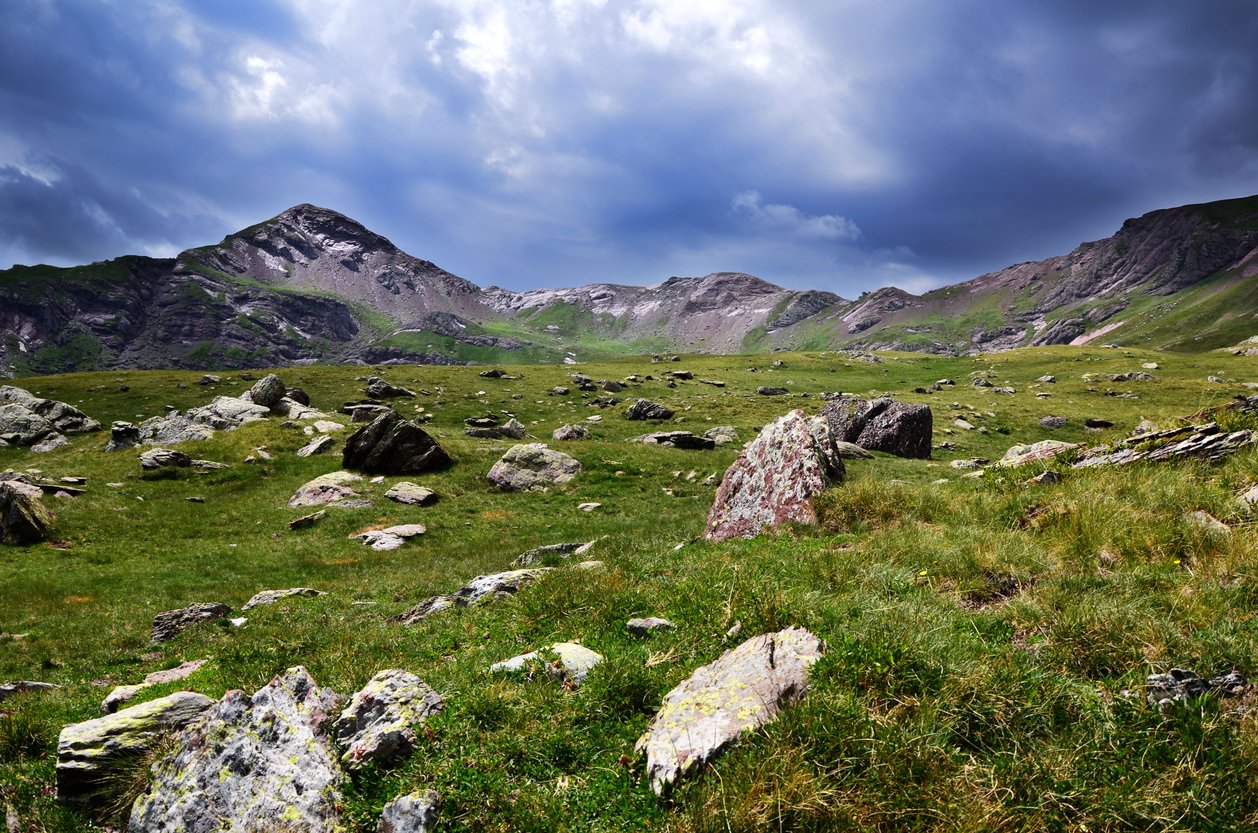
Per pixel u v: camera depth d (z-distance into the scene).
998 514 13.86
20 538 32.06
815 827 5.09
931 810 5.14
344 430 56.44
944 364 124.69
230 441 51.50
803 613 8.72
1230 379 90.81
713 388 99.62
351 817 6.32
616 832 5.65
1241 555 9.23
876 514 15.76
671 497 42.62
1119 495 13.10
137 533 35.28
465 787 6.30
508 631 11.85
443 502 41.62
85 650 18.28
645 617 10.55
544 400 86.12
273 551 32.28
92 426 65.38
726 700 6.71
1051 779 5.34
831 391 97.81
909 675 6.57
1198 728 5.68
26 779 8.82
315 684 8.60
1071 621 7.85
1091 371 102.75
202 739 7.27
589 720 7.45
